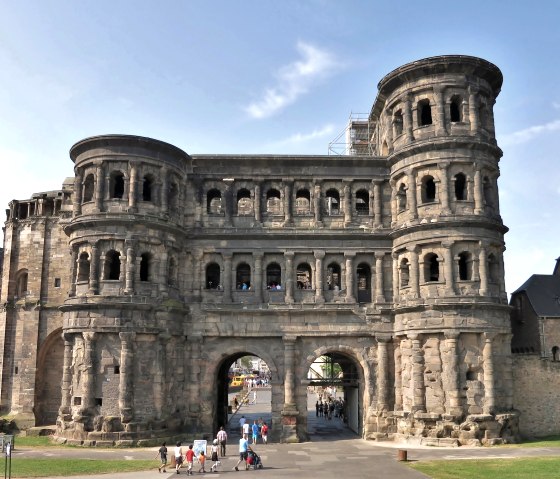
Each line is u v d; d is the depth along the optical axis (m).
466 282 52.34
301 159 59.56
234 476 36.88
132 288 52.59
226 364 63.66
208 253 58.56
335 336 57.00
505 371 52.78
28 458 43.22
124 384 50.81
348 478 35.47
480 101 56.59
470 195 54.00
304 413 56.03
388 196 59.56
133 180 54.44
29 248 66.06
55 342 64.81
